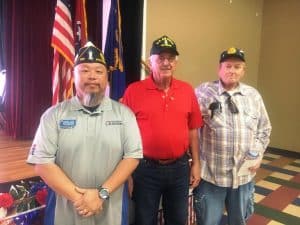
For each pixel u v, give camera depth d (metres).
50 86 3.15
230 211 2.06
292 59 5.04
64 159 1.40
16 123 3.08
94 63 1.39
